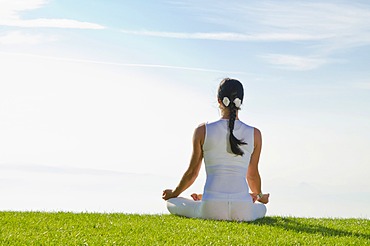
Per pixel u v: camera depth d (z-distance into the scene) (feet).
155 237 17.54
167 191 20.93
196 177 20.21
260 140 19.94
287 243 17.30
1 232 17.58
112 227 18.54
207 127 19.67
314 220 21.03
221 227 18.49
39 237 17.20
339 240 17.89
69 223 18.88
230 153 19.57
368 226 20.38
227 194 19.48
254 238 17.58
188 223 19.03
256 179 20.13
